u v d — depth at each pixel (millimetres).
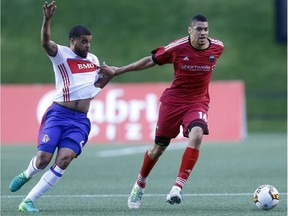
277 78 107188
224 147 70812
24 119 79000
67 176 47969
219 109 77688
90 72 32469
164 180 45438
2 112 79312
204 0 124375
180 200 30656
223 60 111188
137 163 56656
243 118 81062
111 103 78125
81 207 33250
